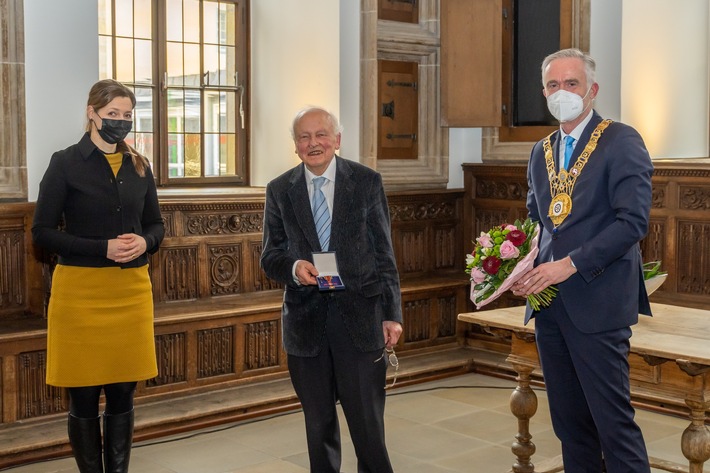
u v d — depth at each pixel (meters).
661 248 5.94
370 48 6.40
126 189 3.69
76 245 3.56
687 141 6.74
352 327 3.32
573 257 2.95
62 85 5.14
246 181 6.73
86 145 3.66
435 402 5.66
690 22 6.68
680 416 5.32
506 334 4.08
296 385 3.44
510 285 3.05
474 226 7.02
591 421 3.31
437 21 6.85
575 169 3.09
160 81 6.24
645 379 3.53
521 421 4.09
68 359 3.61
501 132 6.85
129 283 3.69
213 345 5.47
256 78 6.68
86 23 5.20
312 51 6.40
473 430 5.08
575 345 3.10
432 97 6.90
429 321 6.59
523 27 6.67
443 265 7.03
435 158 6.92
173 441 4.83
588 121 3.13
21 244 5.07
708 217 5.69
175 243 5.61
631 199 2.94
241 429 5.06
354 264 3.35
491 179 6.88
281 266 3.37
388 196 6.55
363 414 3.35
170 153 6.34
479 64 6.59
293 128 3.39
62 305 3.61
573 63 3.05
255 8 6.66
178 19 6.31
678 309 4.09
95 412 3.73
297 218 3.40
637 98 6.36
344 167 3.43
